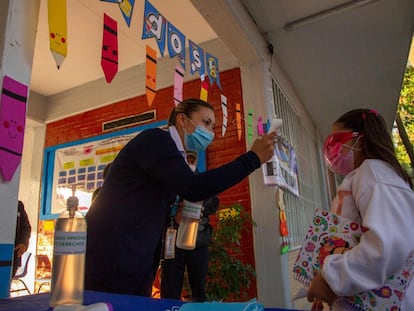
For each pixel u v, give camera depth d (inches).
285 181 110.7
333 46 127.0
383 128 41.9
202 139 55.0
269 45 119.9
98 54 128.2
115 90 143.0
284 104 140.6
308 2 101.3
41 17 103.0
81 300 27.3
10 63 32.6
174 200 52.4
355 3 101.7
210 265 93.0
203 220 80.4
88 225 43.4
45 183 150.1
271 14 105.9
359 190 36.7
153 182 45.1
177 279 77.8
